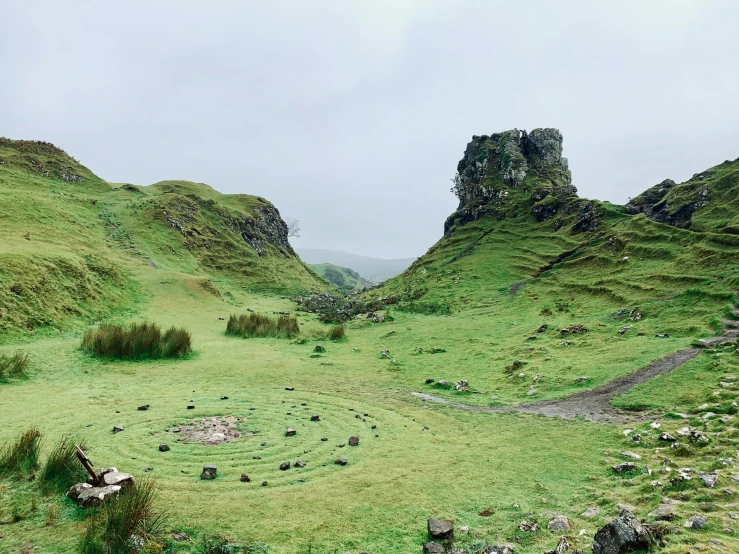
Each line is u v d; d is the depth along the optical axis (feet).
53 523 36.35
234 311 215.72
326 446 60.34
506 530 38.65
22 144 372.58
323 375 108.17
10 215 220.64
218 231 390.21
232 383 97.55
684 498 39.88
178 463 52.80
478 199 377.71
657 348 99.81
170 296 208.85
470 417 75.72
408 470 52.60
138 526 35.55
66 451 45.50
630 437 59.67
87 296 159.84
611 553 30.30
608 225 249.75
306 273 481.46
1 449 50.42
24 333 119.96
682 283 152.66
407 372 111.75
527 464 54.49
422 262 341.41
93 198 349.61
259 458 55.42
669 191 260.21
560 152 401.90
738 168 231.71
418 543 36.94
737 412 62.03
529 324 155.74
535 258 256.73
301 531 38.40
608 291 171.83
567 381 89.66
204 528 38.19
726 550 28.99
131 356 114.01
